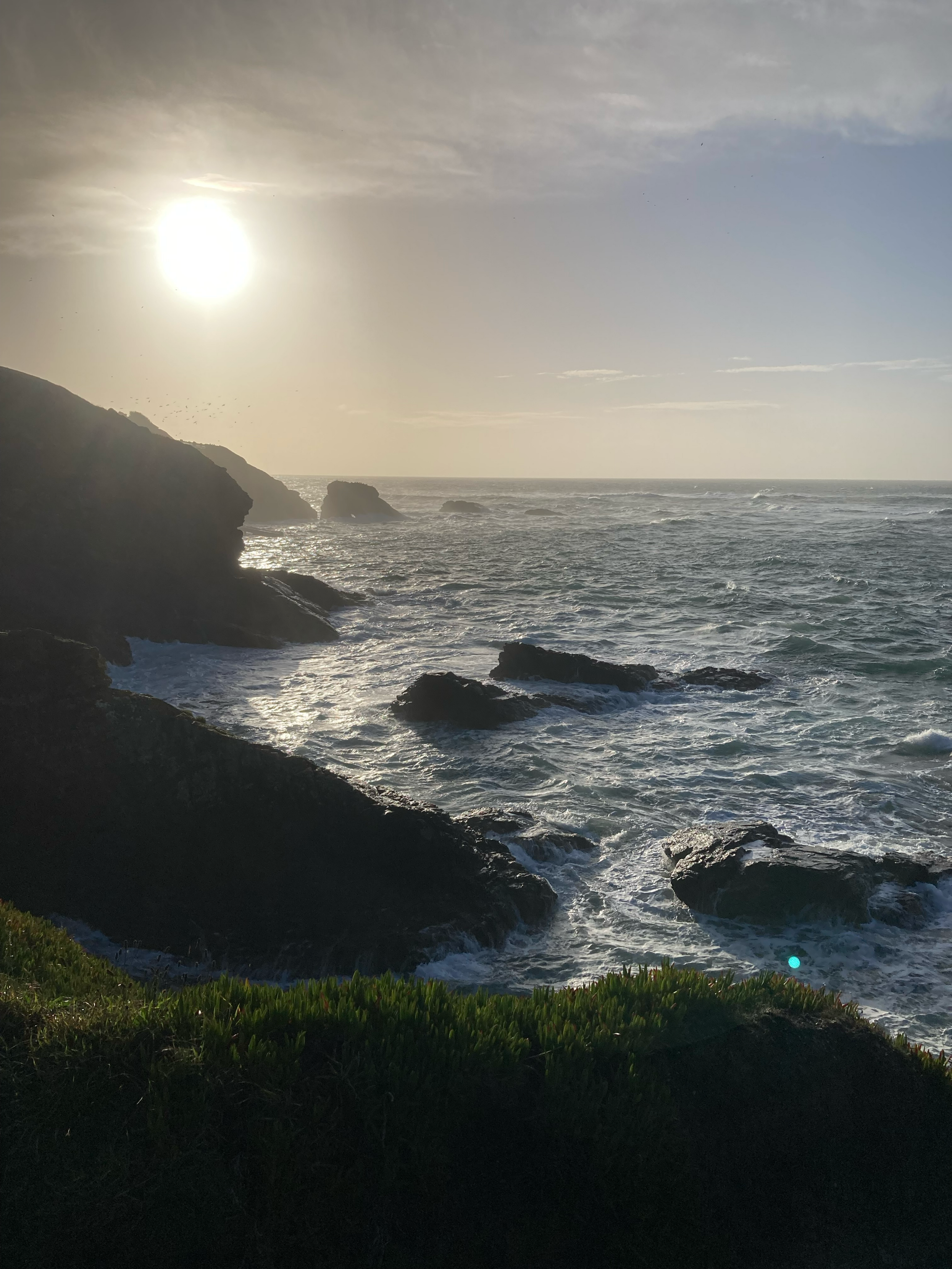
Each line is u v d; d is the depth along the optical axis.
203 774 13.57
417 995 7.34
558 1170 6.37
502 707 22.12
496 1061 6.71
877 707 23.92
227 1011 6.96
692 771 18.91
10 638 14.45
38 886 12.70
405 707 22.92
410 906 12.25
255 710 23.61
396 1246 5.91
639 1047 7.11
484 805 16.86
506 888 12.69
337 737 21.19
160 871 12.79
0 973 8.35
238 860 12.88
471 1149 6.39
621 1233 6.23
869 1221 6.74
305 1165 5.98
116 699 14.30
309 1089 6.35
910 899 13.08
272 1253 5.68
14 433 29.88
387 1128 6.22
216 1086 6.21
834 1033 7.68
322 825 13.23
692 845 14.38
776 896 12.77
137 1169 5.79
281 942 11.73
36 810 13.34
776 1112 7.07
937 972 11.48
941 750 20.25
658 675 27.08
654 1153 6.53
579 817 16.38
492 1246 6.04
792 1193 6.77
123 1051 6.48
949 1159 7.11
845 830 15.95
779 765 19.31
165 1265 5.51
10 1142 5.82
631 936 12.35
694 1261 6.27
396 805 13.72
